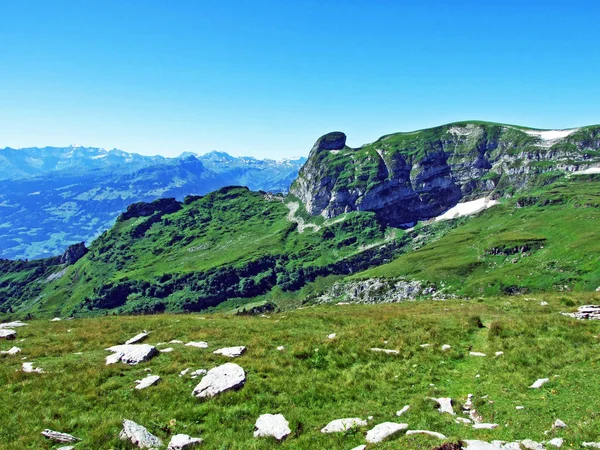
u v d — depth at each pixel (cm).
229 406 1908
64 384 2181
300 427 1675
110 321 4025
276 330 3366
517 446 1336
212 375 2170
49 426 1727
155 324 3719
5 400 1980
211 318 4222
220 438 1611
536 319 2962
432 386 2072
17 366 2536
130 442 1569
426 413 1711
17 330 3612
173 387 2109
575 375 1941
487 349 2519
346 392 2039
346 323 3588
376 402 1912
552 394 1788
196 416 1822
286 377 2233
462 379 2150
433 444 1332
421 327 3128
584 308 3203
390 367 2336
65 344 3027
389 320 3462
